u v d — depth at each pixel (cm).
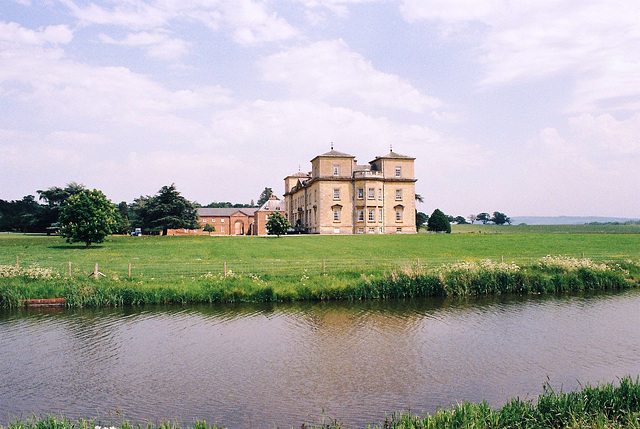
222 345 1839
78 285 2608
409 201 7506
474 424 1024
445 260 3875
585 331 2022
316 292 2675
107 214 5419
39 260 3984
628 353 1722
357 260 3897
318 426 1162
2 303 2481
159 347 1817
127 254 4591
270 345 1836
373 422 1182
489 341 1878
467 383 1441
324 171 7300
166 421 1189
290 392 1377
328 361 1650
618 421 1079
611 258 3972
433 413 1227
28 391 1399
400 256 4256
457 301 2647
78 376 1515
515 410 1095
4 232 10131
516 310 2416
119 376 1514
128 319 2241
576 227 12794
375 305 2536
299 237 6500
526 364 1608
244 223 12850
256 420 1202
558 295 2831
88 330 2056
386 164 7506
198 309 2436
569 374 1512
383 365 1603
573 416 1058
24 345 1848
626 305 2533
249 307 2483
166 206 9662
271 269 3291
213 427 1079
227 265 3553
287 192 10106
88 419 1208
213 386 1425
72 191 9444
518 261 3709
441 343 1855
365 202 7212
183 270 3269
